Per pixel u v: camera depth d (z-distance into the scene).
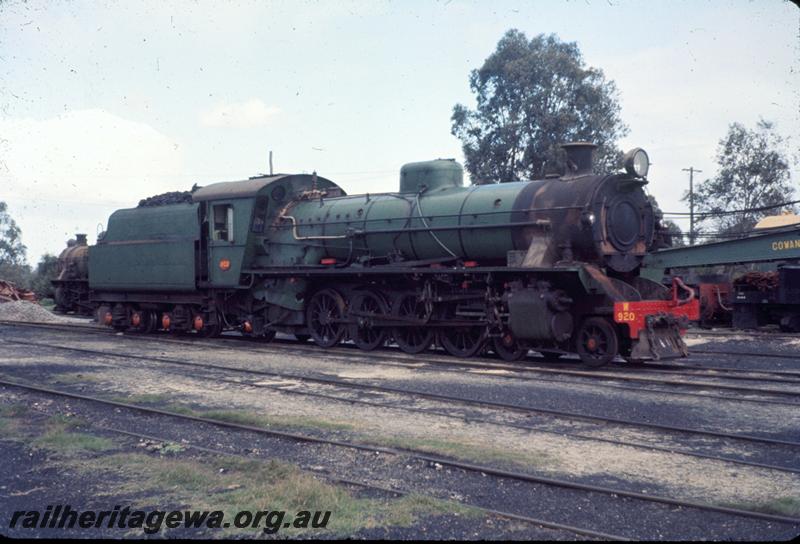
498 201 14.91
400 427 8.81
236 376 12.87
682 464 7.20
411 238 16.20
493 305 14.78
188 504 6.15
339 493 6.29
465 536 5.41
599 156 40.03
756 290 24.53
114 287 22.48
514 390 11.07
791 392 10.45
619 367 13.82
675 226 34.06
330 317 17.73
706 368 13.66
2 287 35.09
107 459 7.49
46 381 12.35
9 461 7.53
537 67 40.47
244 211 18.72
